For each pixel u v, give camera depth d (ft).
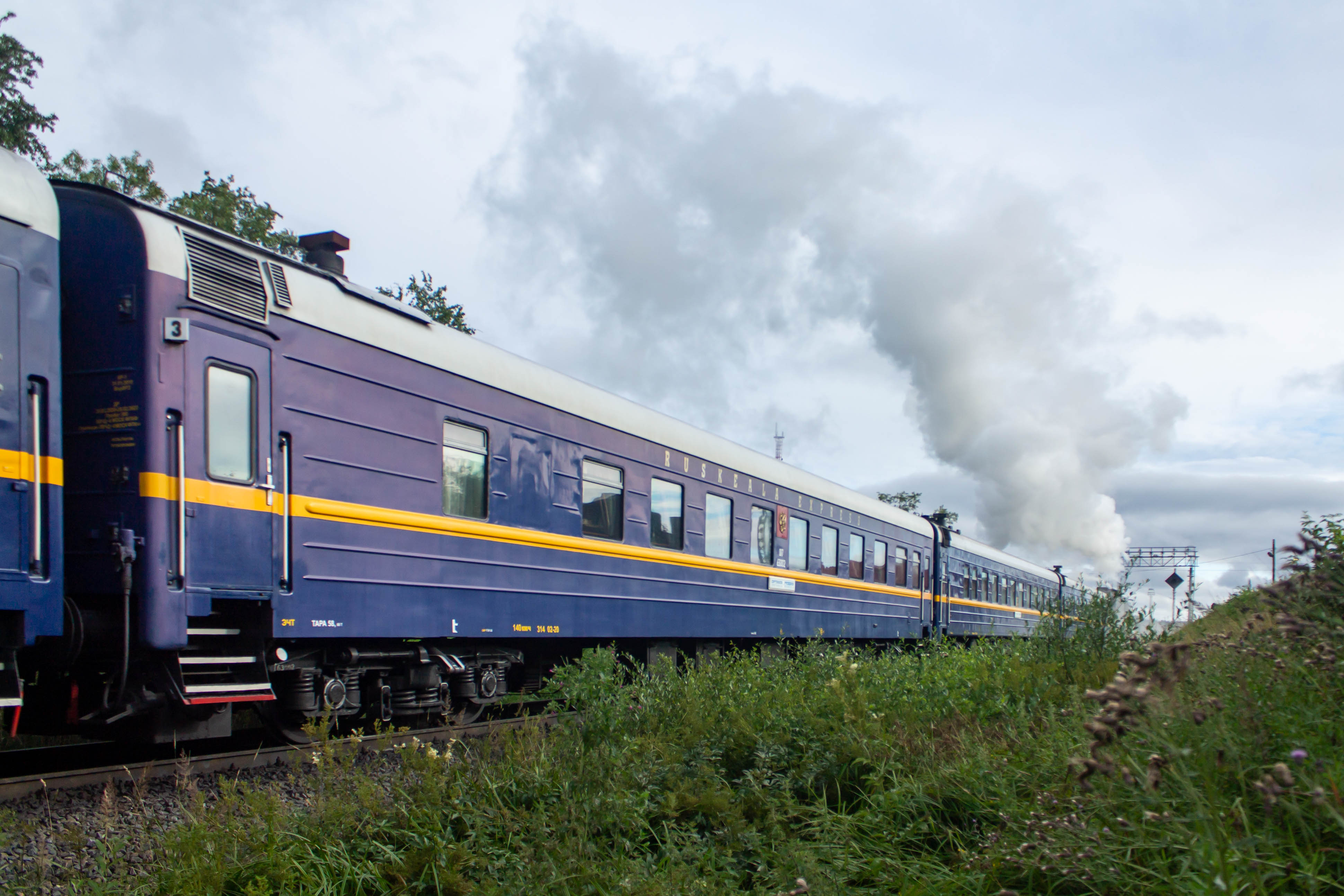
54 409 17.37
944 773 13.92
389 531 24.03
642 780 14.17
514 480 29.09
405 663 25.99
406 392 24.99
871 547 58.34
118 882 11.65
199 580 18.89
